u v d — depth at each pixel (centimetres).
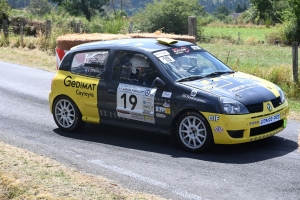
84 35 1753
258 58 2420
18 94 1285
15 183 604
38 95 1271
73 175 639
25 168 661
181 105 756
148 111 796
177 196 592
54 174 640
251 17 7088
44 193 576
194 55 851
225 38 3709
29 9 6906
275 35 3484
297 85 1243
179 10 3559
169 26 3591
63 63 915
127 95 816
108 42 895
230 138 725
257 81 811
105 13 8494
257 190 607
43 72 1655
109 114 847
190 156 751
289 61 2270
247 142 815
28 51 2272
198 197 588
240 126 720
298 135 855
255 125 732
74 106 892
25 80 1498
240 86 770
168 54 824
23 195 576
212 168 692
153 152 779
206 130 739
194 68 818
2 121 1003
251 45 3316
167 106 772
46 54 2164
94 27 3588
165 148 800
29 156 718
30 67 1764
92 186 600
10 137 878
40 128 948
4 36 2539
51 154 771
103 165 713
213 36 3781
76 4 8044
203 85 765
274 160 721
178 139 777
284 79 1291
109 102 841
